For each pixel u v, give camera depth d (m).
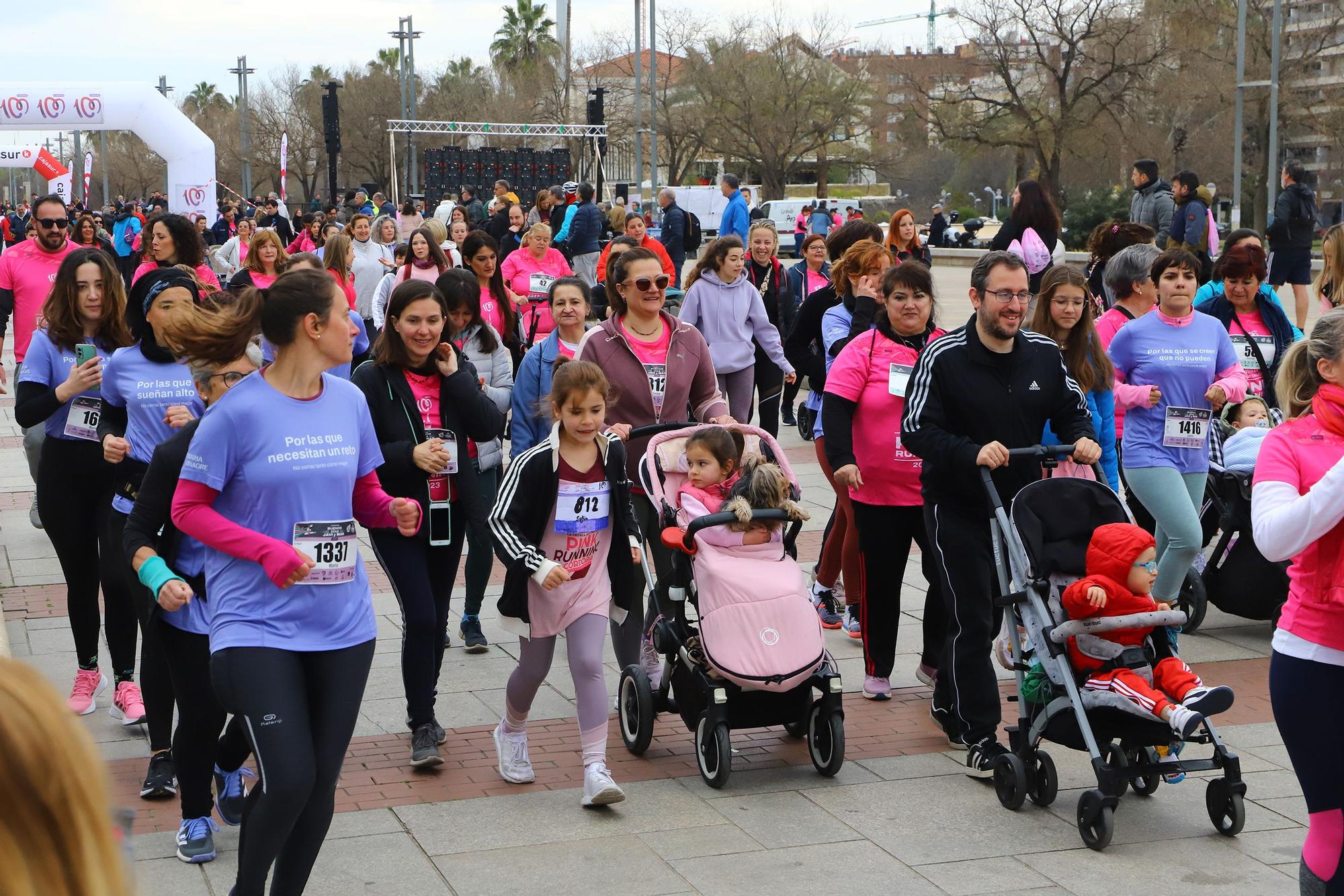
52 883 1.31
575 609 5.11
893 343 6.15
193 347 3.95
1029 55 51.38
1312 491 3.50
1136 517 7.66
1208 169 49.91
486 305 8.89
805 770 5.52
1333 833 3.68
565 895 4.35
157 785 5.07
